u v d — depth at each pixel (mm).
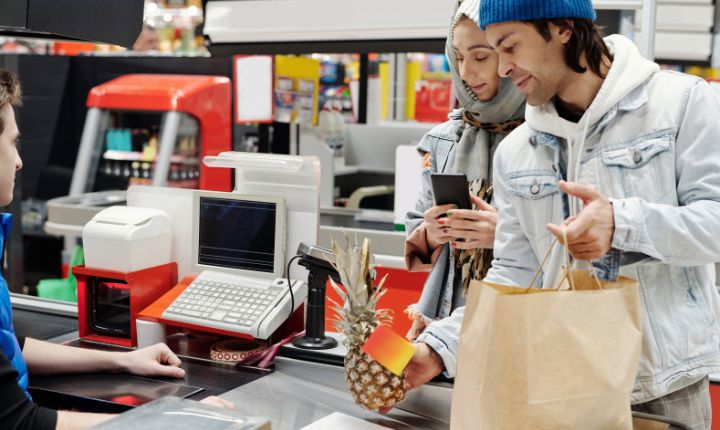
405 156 3977
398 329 4043
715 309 1863
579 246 1530
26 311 2744
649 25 2938
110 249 2344
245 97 5496
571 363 1366
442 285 2471
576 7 1647
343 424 1715
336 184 5980
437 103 5762
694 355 1761
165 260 2453
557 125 1780
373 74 6641
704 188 1660
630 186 1740
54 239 6633
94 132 5996
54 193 6895
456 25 2229
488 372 1377
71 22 2092
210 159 2375
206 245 2404
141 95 5750
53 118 6840
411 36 3910
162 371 2061
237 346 2264
